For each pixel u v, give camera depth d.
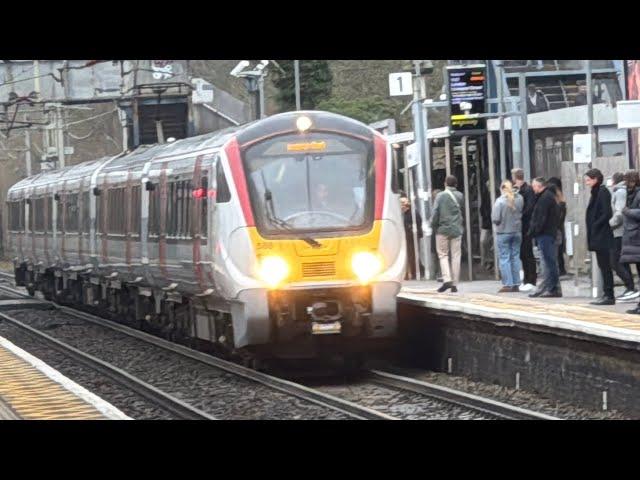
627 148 98.06
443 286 80.56
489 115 93.62
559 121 101.88
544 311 58.84
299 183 64.19
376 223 63.66
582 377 51.84
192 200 71.88
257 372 64.69
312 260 63.00
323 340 64.88
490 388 58.38
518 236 81.62
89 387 65.62
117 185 96.62
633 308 64.62
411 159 100.25
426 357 67.12
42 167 189.88
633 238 63.00
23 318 113.12
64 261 121.25
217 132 73.31
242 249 63.28
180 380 66.38
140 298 95.25
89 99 143.88
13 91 154.12
